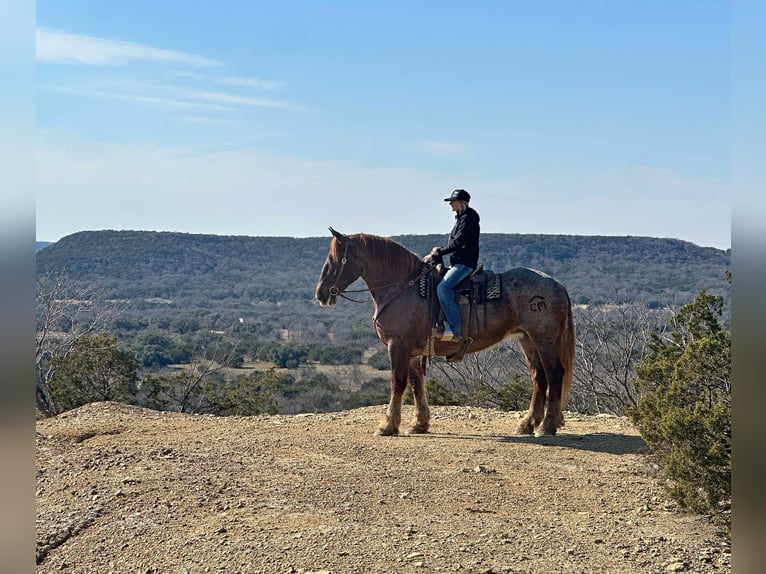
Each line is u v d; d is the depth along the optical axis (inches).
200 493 276.1
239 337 1899.6
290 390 1186.0
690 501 254.1
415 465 318.3
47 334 837.8
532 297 383.2
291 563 212.4
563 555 219.5
